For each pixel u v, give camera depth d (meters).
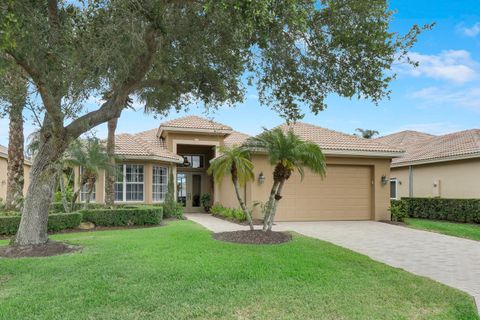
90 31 7.36
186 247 9.61
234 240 10.72
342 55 9.20
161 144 24.23
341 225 16.12
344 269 7.92
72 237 11.70
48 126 9.36
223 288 6.41
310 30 8.73
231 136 26.28
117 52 7.47
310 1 7.80
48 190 9.55
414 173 23.03
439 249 10.98
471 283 7.47
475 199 17.73
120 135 21.69
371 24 8.40
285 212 17.55
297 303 5.84
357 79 9.33
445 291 6.68
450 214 19.05
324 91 10.16
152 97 11.75
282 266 7.87
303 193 17.81
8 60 6.75
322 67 9.59
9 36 5.59
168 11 8.30
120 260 8.12
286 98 10.71
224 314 5.38
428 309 5.86
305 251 9.48
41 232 9.42
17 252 8.83
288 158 11.18
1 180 23.64
